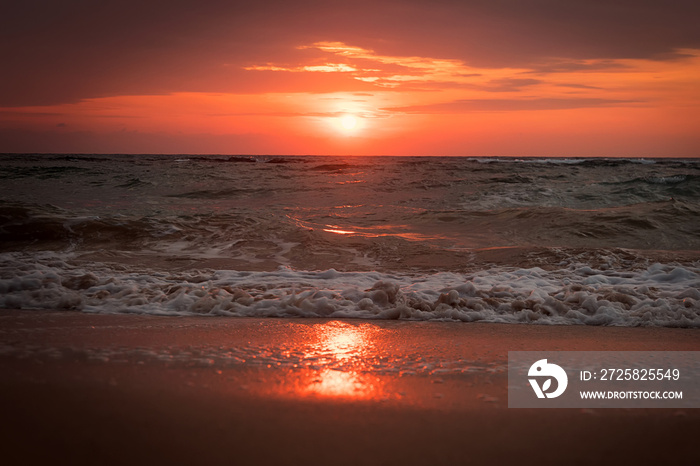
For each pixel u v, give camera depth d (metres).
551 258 7.06
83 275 5.41
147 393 2.45
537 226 9.75
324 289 5.38
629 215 10.12
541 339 3.73
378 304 4.70
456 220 10.71
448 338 3.73
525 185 18.39
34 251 7.67
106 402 2.34
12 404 2.29
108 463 1.81
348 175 24.56
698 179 17.27
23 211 9.33
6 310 4.46
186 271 6.48
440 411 2.30
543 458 1.90
